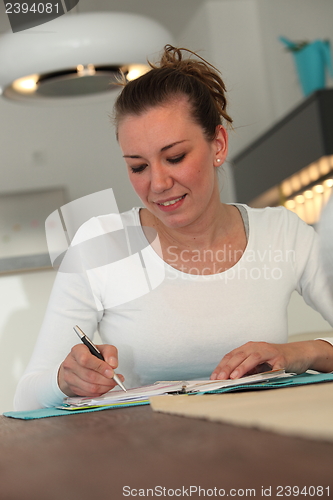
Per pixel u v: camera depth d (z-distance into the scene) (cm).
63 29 163
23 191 252
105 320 138
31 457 52
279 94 369
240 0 380
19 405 116
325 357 115
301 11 374
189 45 401
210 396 86
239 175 372
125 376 137
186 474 37
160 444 50
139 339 134
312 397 70
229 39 380
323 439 42
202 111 122
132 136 118
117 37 165
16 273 202
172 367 134
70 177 351
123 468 41
